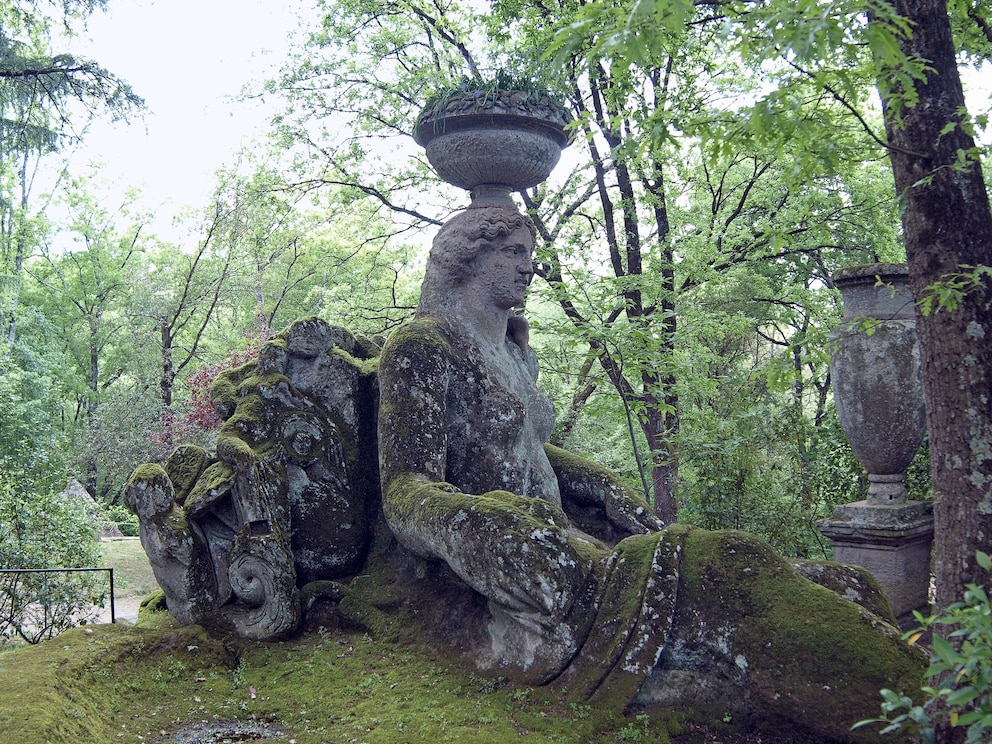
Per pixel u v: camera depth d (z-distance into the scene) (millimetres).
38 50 14883
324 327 5840
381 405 5359
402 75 13562
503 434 5547
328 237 21484
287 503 5324
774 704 3973
